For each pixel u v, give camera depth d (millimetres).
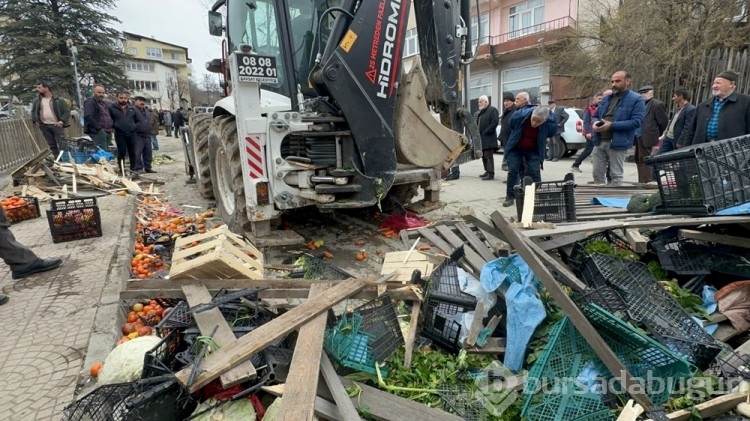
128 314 3168
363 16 3914
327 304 2432
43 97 9172
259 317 2564
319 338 2152
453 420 1968
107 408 1880
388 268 3238
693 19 11758
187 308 2564
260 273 3102
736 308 2812
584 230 3312
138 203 6633
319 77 3967
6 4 30797
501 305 2752
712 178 3316
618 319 2258
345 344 2273
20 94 28562
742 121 4723
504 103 8133
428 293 2719
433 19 4555
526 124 6098
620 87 5926
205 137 6609
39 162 7797
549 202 3855
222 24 5871
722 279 3234
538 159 6184
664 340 2383
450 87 4801
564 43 16844
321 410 1882
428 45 4668
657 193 4059
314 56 4590
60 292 3369
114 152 11125
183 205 6953
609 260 2980
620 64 13539
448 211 6289
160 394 1872
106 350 2600
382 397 2061
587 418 2012
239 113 3959
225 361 1945
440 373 2355
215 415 1870
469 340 2525
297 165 4105
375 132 4137
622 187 5348
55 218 4543
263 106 4316
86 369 2418
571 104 17297
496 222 2590
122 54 33594
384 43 4047
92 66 30734
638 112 5785
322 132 4062
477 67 22953
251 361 2088
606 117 6109
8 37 30375
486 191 7902
